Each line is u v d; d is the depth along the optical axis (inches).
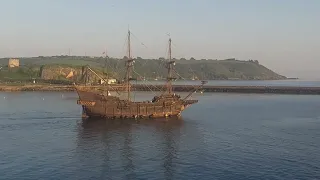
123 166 2212.1
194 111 5039.4
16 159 2342.5
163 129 3486.7
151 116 4325.8
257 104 6117.1
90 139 2989.7
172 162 2297.0
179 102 4493.1
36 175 2031.3
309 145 2753.4
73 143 2824.8
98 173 2076.8
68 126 3619.6
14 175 2026.3
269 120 4084.6
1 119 4008.4
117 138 3038.9
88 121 3966.5
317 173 2068.2
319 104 6043.3
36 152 2529.5
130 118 4229.8
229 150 2598.4
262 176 2015.3
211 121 4023.1
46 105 5551.2
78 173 2073.1
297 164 2242.9
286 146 2721.5
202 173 2073.1
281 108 5408.5
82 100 4156.0
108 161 2317.9
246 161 2308.1
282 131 3356.3
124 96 6943.9
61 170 2123.5
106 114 4190.5
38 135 3127.5
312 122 3914.9
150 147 2704.2
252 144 2792.8
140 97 7362.2
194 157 2412.6
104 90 6146.7
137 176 2028.8
